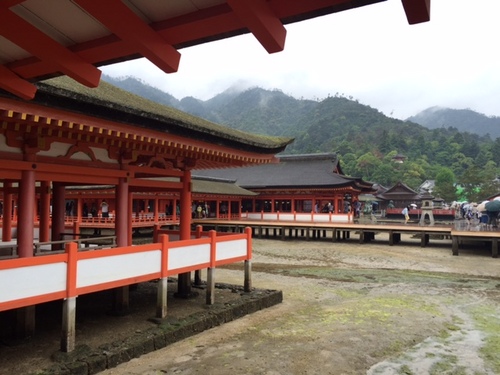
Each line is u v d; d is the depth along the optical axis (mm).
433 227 31656
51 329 10312
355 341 10656
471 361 9531
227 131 14148
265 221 39688
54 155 10234
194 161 14359
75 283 8562
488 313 13875
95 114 8938
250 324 12078
